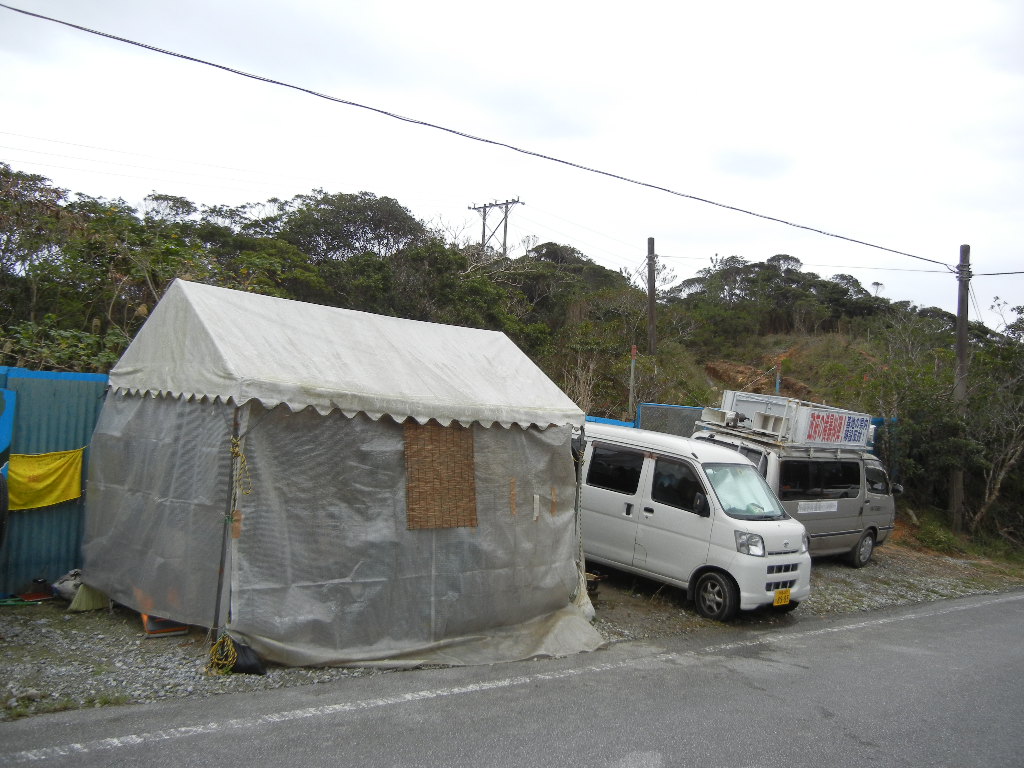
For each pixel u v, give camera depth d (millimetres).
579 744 4664
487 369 7730
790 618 9039
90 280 11852
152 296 12031
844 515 11906
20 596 6824
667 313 30297
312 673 5598
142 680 5137
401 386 6539
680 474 8953
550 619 7371
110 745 4113
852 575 12141
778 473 10812
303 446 5863
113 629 6215
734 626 8336
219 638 5461
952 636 8859
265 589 5570
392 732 4613
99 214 12898
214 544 5680
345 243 25000
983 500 17906
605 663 6543
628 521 9234
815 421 11234
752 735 5070
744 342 37656
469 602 6711
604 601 8820
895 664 7316
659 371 22344
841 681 6562
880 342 27422
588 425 10133
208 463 5785
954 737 5352
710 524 8523
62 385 7180
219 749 4168
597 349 22844
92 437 7086
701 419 12250
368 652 5980
